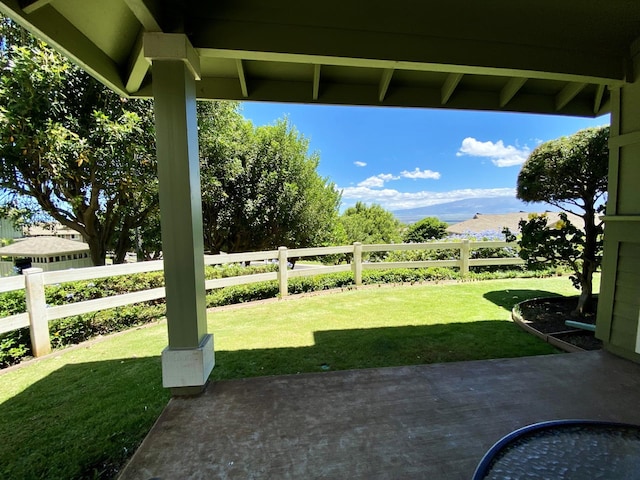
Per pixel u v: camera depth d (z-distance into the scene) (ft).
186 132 6.29
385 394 6.57
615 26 7.36
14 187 17.37
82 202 19.20
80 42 6.28
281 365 8.72
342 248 18.75
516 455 3.71
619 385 6.79
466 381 7.05
